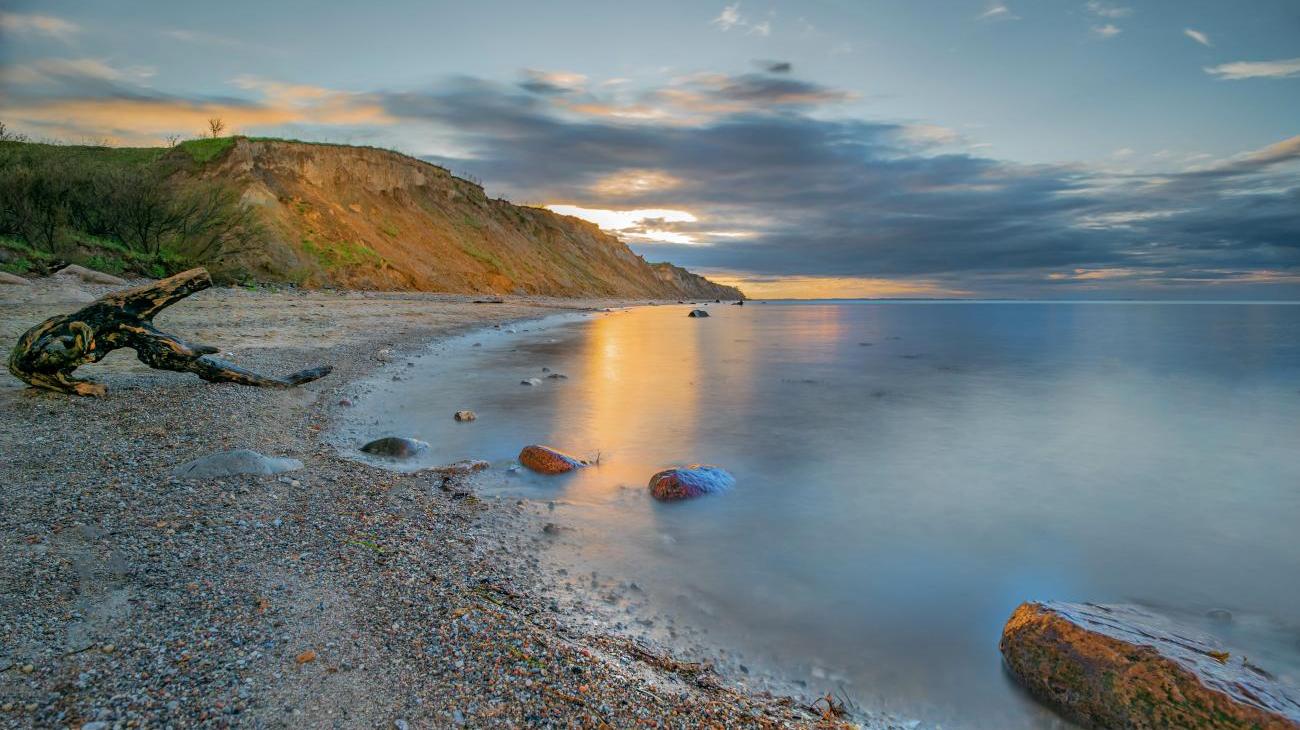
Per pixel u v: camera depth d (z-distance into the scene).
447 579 4.14
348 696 2.75
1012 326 40.78
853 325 42.25
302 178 49.69
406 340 19.28
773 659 3.70
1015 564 5.21
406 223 57.34
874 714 3.22
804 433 9.89
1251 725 2.81
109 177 29.84
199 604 3.43
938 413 11.82
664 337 28.84
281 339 16.39
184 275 9.04
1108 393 14.34
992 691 3.46
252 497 5.27
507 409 10.69
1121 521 6.29
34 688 2.61
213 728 2.47
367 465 6.84
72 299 18.12
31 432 6.52
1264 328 37.53
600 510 6.07
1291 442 9.73
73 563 3.75
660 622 4.04
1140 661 3.20
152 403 8.10
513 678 3.01
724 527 5.80
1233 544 5.73
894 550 5.44
